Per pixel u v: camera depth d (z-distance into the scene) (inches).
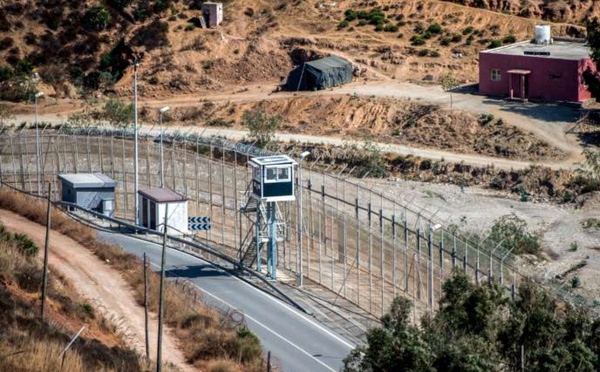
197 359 5378.9
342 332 5974.4
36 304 5226.4
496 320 4894.2
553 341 4845.0
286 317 6156.5
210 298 6382.9
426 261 6939.0
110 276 6407.5
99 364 4547.2
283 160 6752.0
